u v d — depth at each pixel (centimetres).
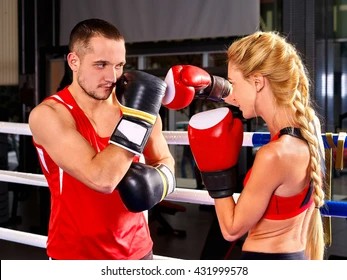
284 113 123
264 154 117
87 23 138
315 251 131
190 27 521
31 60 610
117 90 135
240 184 250
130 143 130
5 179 210
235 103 134
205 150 125
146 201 136
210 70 485
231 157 126
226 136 125
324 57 438
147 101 132
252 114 127
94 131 144
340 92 498
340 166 148
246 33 491
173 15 530
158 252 392
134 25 553
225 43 510
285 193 120
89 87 138
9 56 637
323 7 437
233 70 125
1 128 200
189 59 555
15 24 627
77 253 145
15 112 670
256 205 119
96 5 570
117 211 144
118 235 145
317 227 130
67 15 589
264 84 122
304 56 418
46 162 145
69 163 133
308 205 126
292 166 118
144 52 557
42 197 456
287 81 121
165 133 181
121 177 132
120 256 146
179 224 479
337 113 498
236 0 493
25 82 612
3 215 451
